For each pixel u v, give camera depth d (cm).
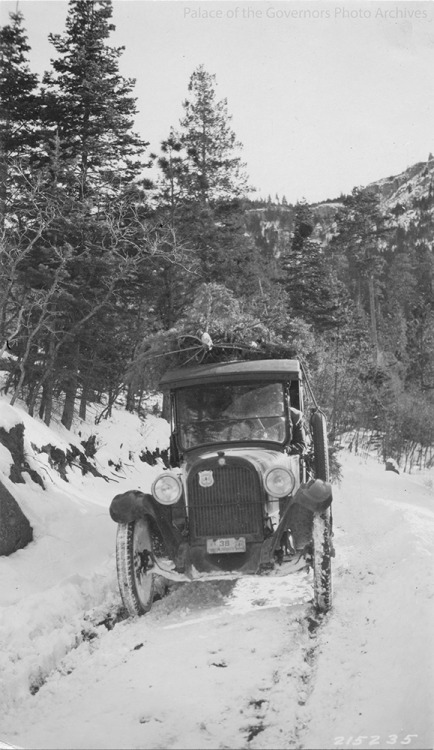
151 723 362
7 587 675
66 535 838
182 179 2488
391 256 12144
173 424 694
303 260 4150
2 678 446
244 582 662
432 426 3089
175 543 589
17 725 382
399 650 425
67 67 1464
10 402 1295
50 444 1113
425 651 400
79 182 1388
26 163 1357
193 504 584
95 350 1544
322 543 557
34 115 1455
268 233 17838
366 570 675
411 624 455
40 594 618
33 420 1195
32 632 538
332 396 2620
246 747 332
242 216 2769
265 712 367
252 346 761
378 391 3155
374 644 454
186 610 576
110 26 1448
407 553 694
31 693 440
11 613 572
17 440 957
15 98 1419
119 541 575
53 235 1273
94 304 1412
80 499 999
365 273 6481
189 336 765
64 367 1487
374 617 514
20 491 870
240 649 462
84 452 1391
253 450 647
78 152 1473
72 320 1416
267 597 603
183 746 335
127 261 1324
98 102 1472
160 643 493
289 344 798
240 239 2612
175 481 588
